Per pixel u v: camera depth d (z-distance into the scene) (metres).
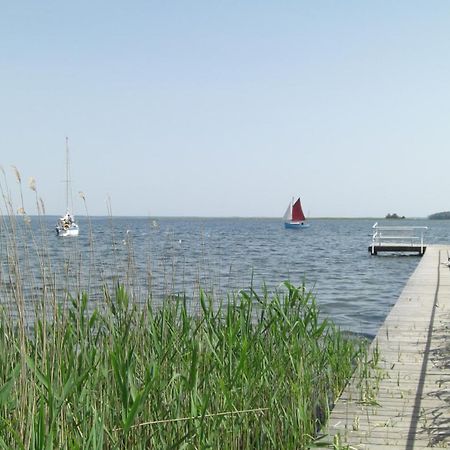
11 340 4.04
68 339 4.11
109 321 4.47
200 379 4.61
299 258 31.11
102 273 5.11
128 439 3.82
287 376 5.60
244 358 4.62
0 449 2.99
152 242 6.15
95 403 3.78
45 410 3.34
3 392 3.09
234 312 5.84
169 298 5.68
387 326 9.20
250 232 81.81
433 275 16.69
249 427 4.94
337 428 5.06
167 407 4.30
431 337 8.41
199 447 3.89
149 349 4.82
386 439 4.79
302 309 6.79
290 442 4.80
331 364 6.59
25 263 3.97
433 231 107.00
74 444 3.19
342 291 17.80
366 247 45.12
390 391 6.04
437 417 5.24
